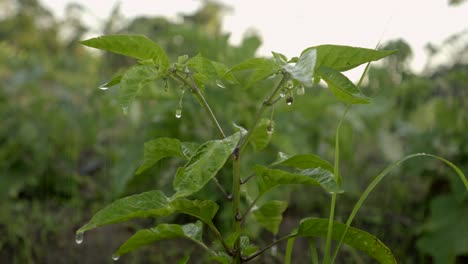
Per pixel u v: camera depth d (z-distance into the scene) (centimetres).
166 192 263
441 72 321
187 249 252
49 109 362
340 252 257
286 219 300
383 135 336
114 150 344
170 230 107
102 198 312
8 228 262
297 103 264
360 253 253
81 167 370
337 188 96
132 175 259
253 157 234
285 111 263
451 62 321
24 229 261
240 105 254
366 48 90
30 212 289
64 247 249
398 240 275
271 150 247
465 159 289
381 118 344
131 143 268
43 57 518
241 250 116
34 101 360
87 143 366
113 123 355
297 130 278
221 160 85
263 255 246
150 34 379
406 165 314
